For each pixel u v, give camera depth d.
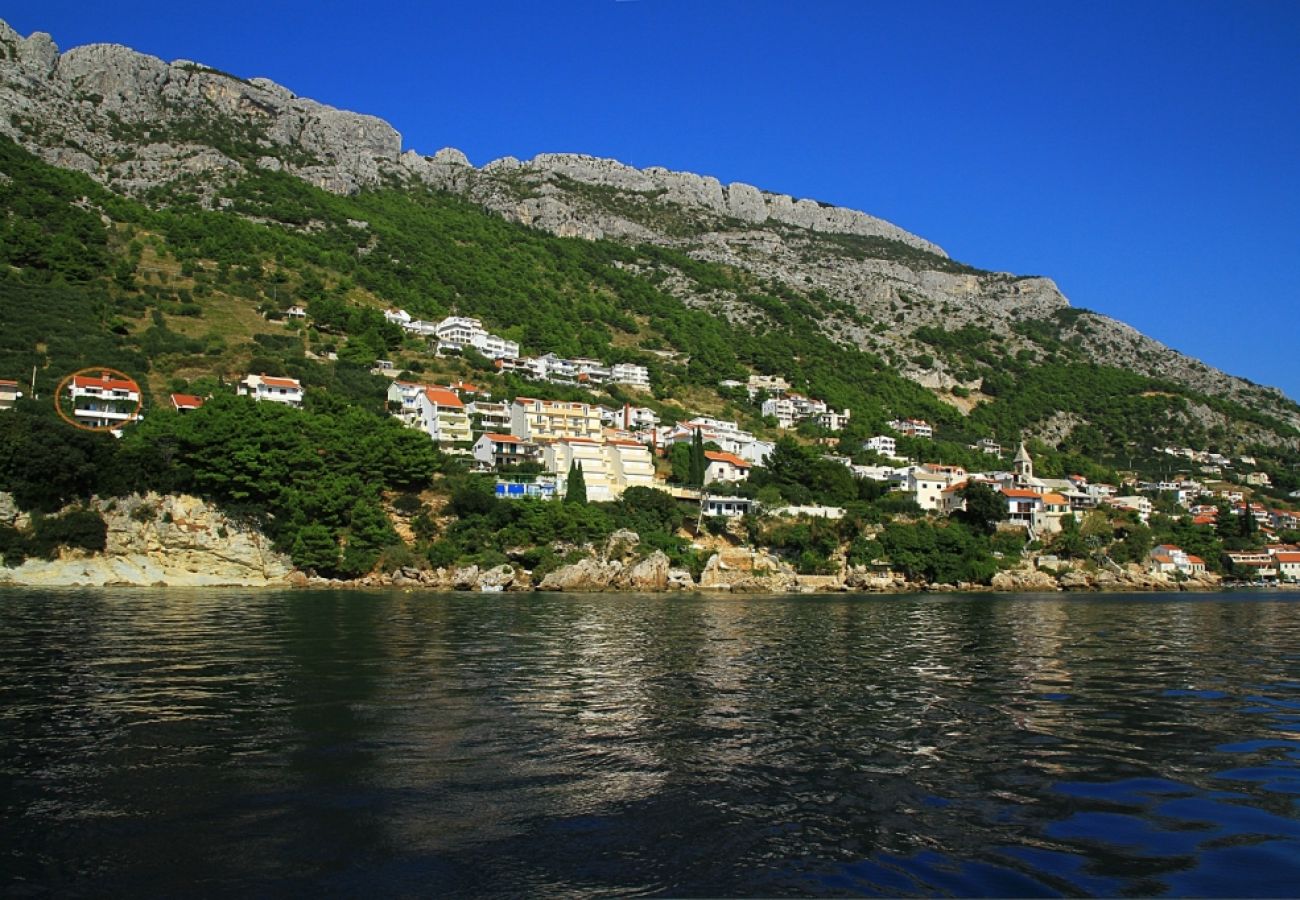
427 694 33.81
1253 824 19.20
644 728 28.41
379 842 17.86
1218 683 39.22
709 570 128.50
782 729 28.47
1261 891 15.60
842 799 20.95
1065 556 157.88
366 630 56.91
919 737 27.44
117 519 103.44
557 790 21.48
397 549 112.62
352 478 116.62
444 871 16.45
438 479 131.25
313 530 108.81
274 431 113.75
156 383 142.00
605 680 37.94
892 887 15.78
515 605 84.31
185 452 111.44
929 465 197.88
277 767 23.16
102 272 177.00
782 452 169.25
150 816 19.23
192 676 37.09
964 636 59.84
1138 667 44.44
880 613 81.81
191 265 197.12
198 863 16.70
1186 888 15.73
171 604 76.38
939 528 151.25
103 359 139.00
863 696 34.72
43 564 99.12
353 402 153.25
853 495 165.12
